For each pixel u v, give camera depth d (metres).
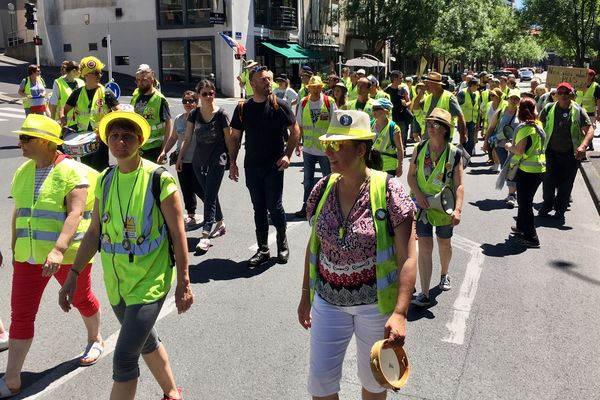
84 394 3.61
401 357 2.57
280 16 36.09
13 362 3.56
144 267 2.98
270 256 6.32
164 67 34.69
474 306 5.09
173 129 7.61
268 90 5.71
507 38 65.88
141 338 2.93
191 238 6.97
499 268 6.10
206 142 6.42
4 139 14.34
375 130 6.66
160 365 3.31
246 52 33.38
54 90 8.72
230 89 32.66
